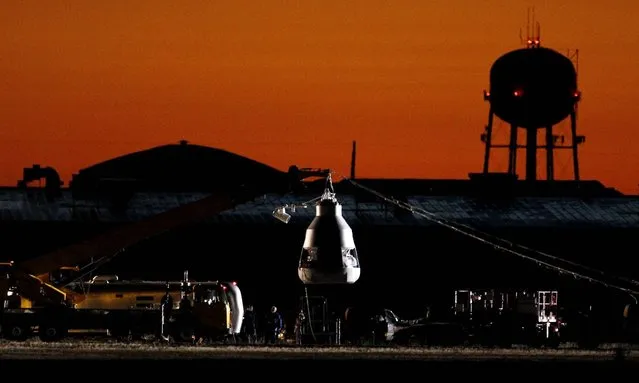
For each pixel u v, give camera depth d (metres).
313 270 127.88
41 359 172.75
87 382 153.62
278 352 192.00
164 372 161.50
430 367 170.00
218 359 175.12
